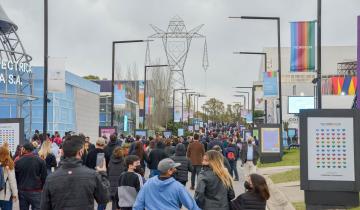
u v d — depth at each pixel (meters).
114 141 15.27
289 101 46.00
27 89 48.09
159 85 81.88
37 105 48.62
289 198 17.05
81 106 58.41
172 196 7.55
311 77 91.94
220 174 8.38
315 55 22.50
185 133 73.25
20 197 11.30
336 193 12.88
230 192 8.45
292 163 31.11
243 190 21.20
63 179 6.61
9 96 40.56
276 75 33.34
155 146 20.25
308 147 12.88
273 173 26.34
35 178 11.26
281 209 15.36
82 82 58.66
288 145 47.59
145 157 17.34
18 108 44.88
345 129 12.77
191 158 20.77
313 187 12.84
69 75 53.00
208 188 8.36
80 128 58.06
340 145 12.78
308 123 12.88
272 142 32.41
